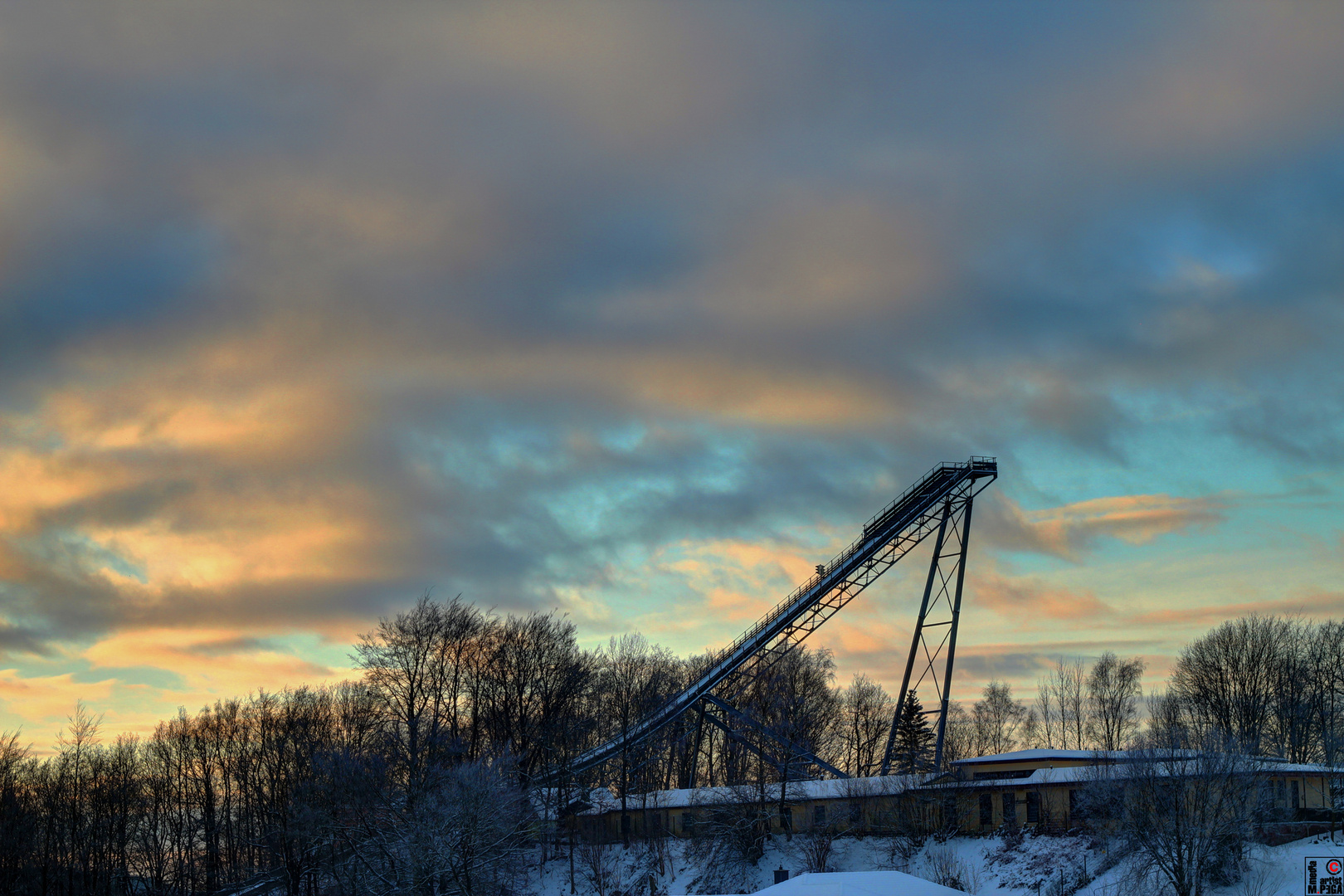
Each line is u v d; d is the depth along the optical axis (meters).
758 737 129.25
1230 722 145.12
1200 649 155.38
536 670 138.25
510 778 112.38
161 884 131.62
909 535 122.38
